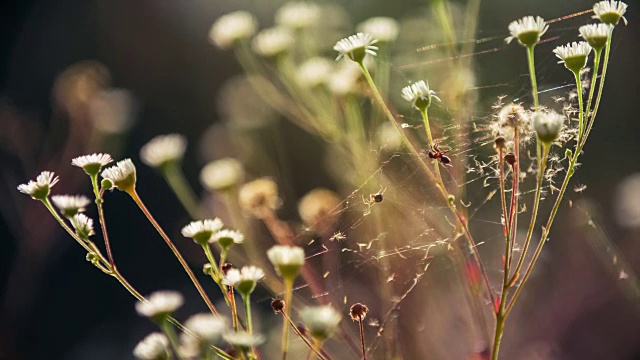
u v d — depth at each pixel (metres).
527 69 0.86
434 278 0.73
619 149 1.00
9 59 1.62
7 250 1.23
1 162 1.17
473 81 0.71
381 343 0.69
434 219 0.68
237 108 1.04
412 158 0.69
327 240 0.71
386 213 0.69
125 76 1.49
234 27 0.83
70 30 1.59
